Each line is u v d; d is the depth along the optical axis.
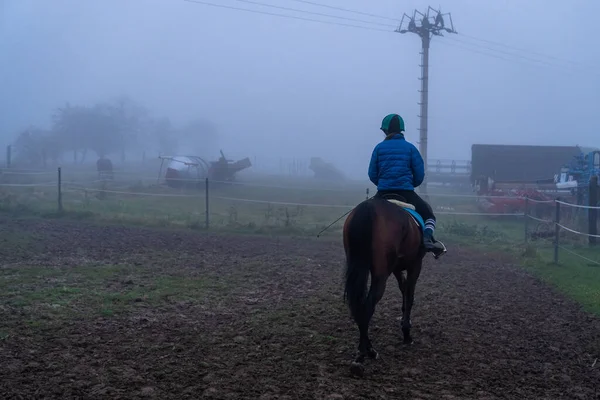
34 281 10.66
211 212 24.91
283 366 6.73
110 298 9.55
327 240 18.47
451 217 26.38
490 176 40.69
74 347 7.09
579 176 25.22
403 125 8.05
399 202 7.41
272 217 23.23
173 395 5.76
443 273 13.63
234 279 11.76
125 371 6.32
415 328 8.70
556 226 15.11
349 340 7.90
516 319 9.46
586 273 13.62
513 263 15.44
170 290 10.43
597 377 6.96
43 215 20.48
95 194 28.34
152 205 26.38
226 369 6.54
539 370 7.06
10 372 6.17
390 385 6.29
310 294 10.62
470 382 6.52
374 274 6.68
